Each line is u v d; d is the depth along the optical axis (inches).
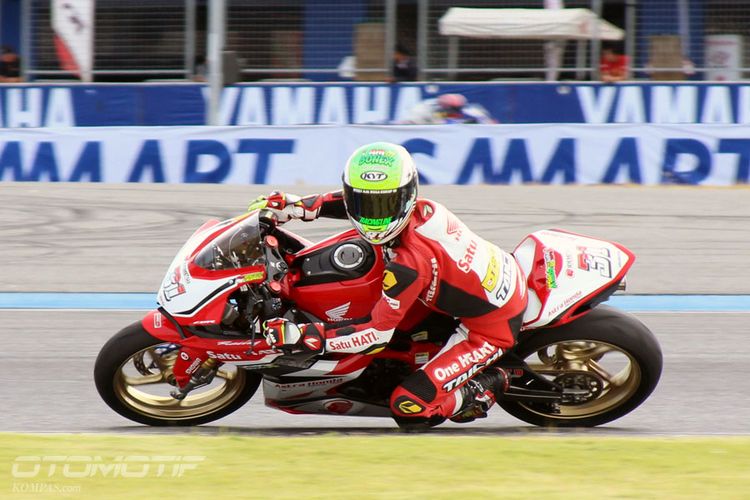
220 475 543.8
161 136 1828.2
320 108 1931.6
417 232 613.6
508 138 1801.2
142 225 1510.8
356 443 606.9
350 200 600.7
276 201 671.8
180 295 628.1
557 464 563.8
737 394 821.2
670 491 514.3
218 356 637.9
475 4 1963.6
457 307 634.8
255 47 2004.2
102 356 666.2
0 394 813.2
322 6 1987.0
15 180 1835.6
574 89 1893.5
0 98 1972.2
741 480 534.3
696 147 1781.5
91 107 1963.6
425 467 557.3
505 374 675.4
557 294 666.2
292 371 652.1
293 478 537.3
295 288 650.2
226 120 1931.6
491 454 582.9
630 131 1787.6
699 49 1946.4
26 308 1121.4
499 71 1966.0
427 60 1978.3
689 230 1476.4
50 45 2030.0
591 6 1943.9
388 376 677.3
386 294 609.0
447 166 1812.3
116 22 2018.9
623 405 699.4
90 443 606.9
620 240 1418.6
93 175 1829.5
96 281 1239.5
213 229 652.7
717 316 1088.8
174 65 2025.1
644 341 673.0
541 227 1478.8
